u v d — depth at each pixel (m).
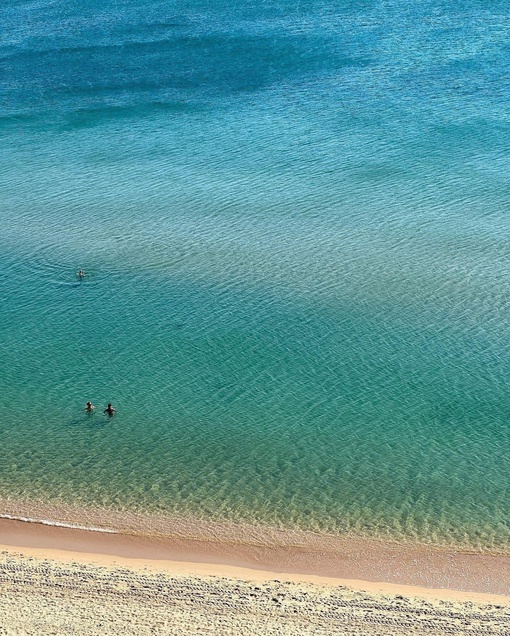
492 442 48.09
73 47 129.00
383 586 37.94
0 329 61.03
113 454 47.91
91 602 34.75
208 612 34.19
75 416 51.22
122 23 140.50
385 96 103.00
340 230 73.06
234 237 72.69
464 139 90.12
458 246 69.44
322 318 60.69
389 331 58.88
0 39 135.62
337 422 50.19
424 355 56.16
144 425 50.34
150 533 42.00
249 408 51.69
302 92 105.88
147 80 113.25
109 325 61.12
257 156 89.00
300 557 40.31
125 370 55.81
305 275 66.31
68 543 41.16
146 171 86.62
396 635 32.91
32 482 45.78
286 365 55.78
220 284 65.56
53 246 72.31
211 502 44.12
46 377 55.28
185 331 59.97
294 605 34.94
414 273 65.81
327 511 43.38
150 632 32.56
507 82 104.88
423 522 42.50
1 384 54.56
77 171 87.50
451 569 39.38
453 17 131.62
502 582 38.50
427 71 110.25
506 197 77.31
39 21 145.25
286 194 80.12
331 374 54.66
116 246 72.00
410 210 76.00
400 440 48.50
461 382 53.34
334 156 88.00
